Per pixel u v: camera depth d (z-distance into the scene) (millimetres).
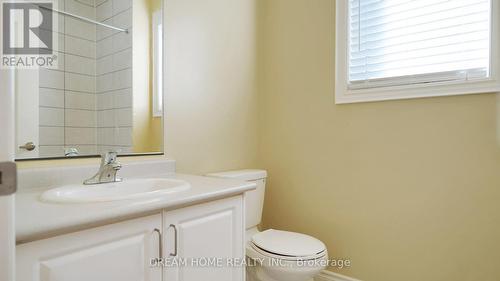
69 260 694
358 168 1701
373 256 1646
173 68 1525
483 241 1344
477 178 1359
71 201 811
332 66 1789
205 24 1695
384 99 1596
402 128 1556
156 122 1456
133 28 1367
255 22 2061
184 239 958
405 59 1573
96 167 1217
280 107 2035
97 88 1247
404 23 1581
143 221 843
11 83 476
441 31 1477
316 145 1866
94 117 1238
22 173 1021
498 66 1306
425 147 1489
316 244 1500
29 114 1056
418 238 1508
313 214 1877
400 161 1562
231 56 1869
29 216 677
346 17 1740
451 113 1422
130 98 1356
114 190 1126
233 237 1157
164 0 1483
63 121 1146
